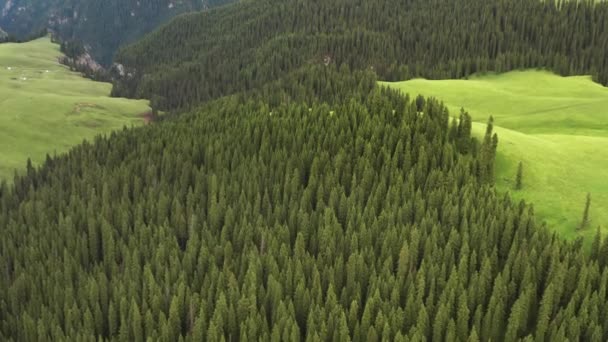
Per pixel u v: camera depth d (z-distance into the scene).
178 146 103.62
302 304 59.72
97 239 79.81
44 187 95.50
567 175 79.25
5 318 68.56
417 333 50.69
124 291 65.19
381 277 60.56
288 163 87.50
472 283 56.78
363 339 55.16
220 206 80.38
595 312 52.34
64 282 70.12
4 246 78.12
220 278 63.06
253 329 55.66
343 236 69.00
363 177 80.44
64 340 59.62
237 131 106.06
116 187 93.25
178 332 60.78
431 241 64.25
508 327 52.62
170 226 81.56
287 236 71.19
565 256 58.19
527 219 65.25
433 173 77.50
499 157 82.88
